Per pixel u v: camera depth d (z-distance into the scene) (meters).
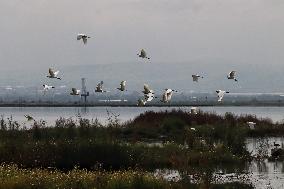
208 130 45.72
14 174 24.47
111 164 31.42
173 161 31.25
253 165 34.59
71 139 34.22
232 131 44.00
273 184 27.94
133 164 31.84
